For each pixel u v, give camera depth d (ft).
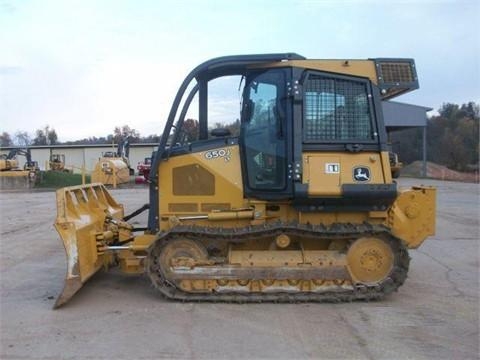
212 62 20.39
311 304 19.67
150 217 21.49
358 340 16.02
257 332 16.70
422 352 15.07
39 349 15.42
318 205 20.30
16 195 87.15
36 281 24.07
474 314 18.74
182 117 21.09
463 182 116.37
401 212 21.57
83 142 279.28
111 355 14.92
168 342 15.88
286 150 19.98
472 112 187.83
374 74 20.47
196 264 19.85
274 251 20.40
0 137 281.33
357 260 20.03
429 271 26.18
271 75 20.29
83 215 21.44
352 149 19.98
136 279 23.49
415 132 184.44
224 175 20.95
